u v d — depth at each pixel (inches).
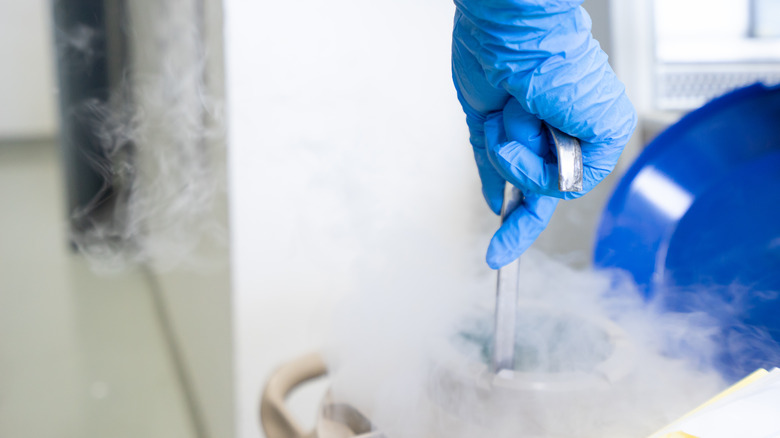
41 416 63.2
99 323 83.7
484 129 21.2
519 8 16.8
